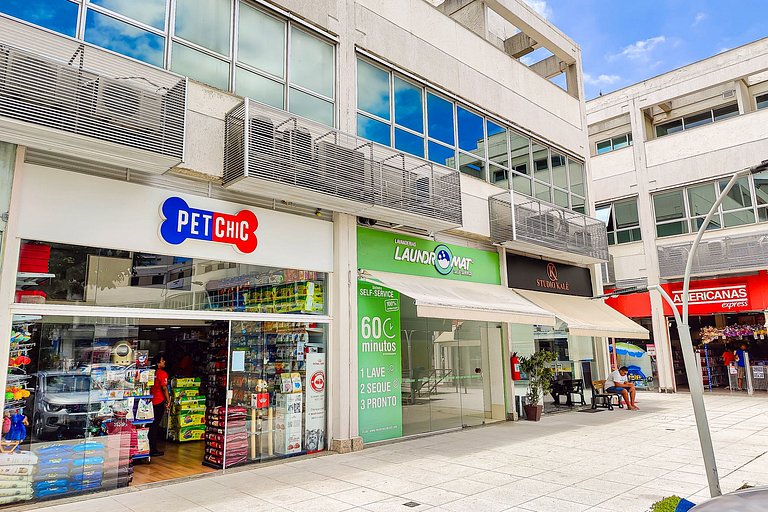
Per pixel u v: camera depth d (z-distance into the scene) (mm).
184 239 7797
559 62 19141
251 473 7832
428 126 12227
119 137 6434
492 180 13859
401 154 10492
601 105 24125
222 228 8266
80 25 7121
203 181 8172
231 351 8367
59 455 6621
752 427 11758
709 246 19938
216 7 8719
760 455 8797
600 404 16625
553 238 14266
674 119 24375
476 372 12922
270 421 8711
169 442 10219
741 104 21984
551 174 16375
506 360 13539
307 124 9008
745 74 19953
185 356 11016
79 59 6504
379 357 10266
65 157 6801
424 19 12406
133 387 7547
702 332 21562
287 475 7688
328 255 9742
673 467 8016
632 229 22766
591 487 6926
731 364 20969
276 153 8133
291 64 9641
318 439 9289
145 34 7777
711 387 21594
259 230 8750
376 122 11000
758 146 19609
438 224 11000
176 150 6961
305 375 9258
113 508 6148
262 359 8742
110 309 7004
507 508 6082
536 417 13273
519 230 12953
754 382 20703
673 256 20938
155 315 7430
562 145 16875
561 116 17125
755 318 21938
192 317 7840
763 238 18641
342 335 9539
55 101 6000
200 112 8102
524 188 15039
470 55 13656
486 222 13250
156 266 7543
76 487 6734
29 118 5781
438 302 9547
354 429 9477
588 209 17828
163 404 9297
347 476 7598
